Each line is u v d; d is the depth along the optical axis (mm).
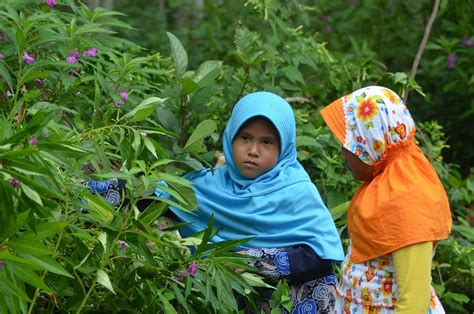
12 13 3656
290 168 3840
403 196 3404
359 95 3594
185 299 3174
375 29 8609
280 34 6152
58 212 3039
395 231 3377
